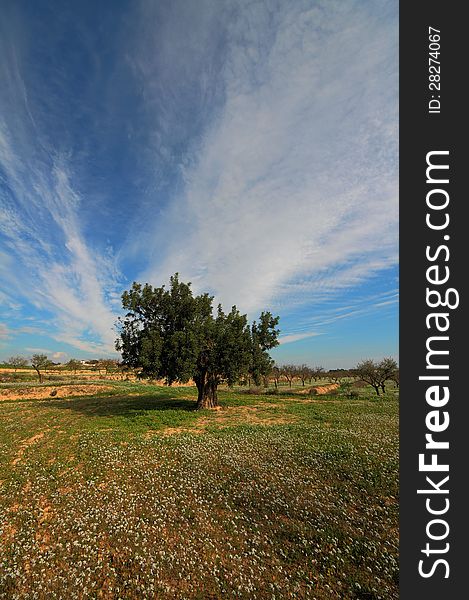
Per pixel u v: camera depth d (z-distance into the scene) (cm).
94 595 741
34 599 736
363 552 828
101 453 1597
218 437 1861
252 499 1111
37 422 2505
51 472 1395
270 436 1859
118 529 973
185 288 2762
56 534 970
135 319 2750
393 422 2297
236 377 2788
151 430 2088
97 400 3962
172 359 2550
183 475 1321
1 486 1294
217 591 735
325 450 1552
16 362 8956
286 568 797
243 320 2841
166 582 767
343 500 1083
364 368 5044
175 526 981
